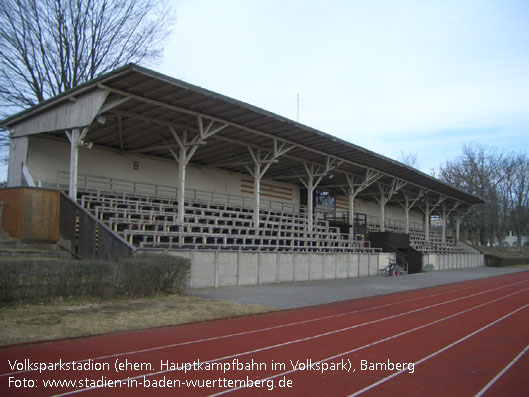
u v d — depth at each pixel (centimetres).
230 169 2958
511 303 1591
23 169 1891
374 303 1502
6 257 1343
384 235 3297
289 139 2297
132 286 1220
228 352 727
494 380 610
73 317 931
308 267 2273
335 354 733
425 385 580
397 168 3102
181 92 1592
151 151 2419
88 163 2200
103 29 2962
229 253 1773
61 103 1714
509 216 6981
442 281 2620
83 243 1495
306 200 3588
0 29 2612
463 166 6650
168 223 1803
